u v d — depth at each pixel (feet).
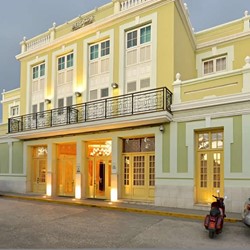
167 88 40.45
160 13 43.21
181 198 38.34
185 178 38.40
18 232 25.91
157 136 41.55
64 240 23.27
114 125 43.47
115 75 46.93
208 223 25.09
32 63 60.70
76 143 51.24
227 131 35.76
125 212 36.94
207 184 37.83
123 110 44.73
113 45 47.78
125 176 45.68
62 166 55.42
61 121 52.08
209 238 24.43
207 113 37.40
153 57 43.29
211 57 49.21
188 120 38.96
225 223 30.01
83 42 51.88
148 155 43.55
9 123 60.85
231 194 34.71
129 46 46.75
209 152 38.14
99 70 49.83
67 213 35.91
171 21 41.93
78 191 49.47
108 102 46.70
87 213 36.01
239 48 46.21
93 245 21.89
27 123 58.54
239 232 26.55
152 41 43.68
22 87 62.54
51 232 25.91
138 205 40.60
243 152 34.42
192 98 38.93
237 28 47.19
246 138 34.35
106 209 39.32
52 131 50.65
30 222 30.32
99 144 50.52
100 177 49.39
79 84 51.52
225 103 35.83
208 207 36.11
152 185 42.60
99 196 48.88
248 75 34.60
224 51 47.65
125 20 46.85
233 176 34.81
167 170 40.09
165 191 39.81
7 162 63.67
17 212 36.63
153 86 42.78
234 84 35.68
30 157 60.08
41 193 57.41
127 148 46.29
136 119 40.50
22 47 63.21
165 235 25.14
